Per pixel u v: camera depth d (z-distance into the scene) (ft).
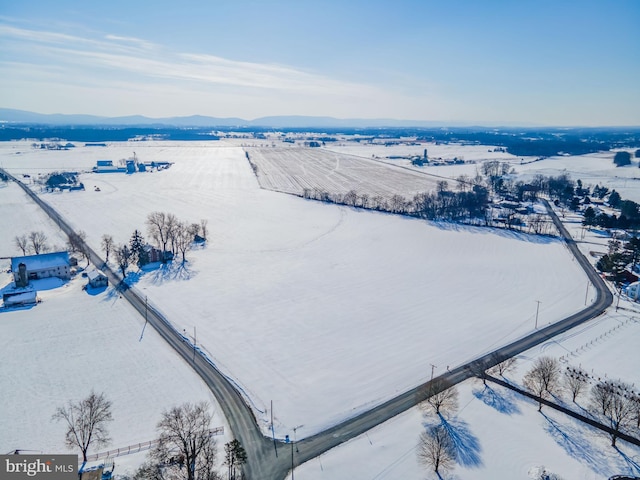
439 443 195.52
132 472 187.42
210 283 414.82
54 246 519.60
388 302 376.07
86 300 375.45
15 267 411.75
